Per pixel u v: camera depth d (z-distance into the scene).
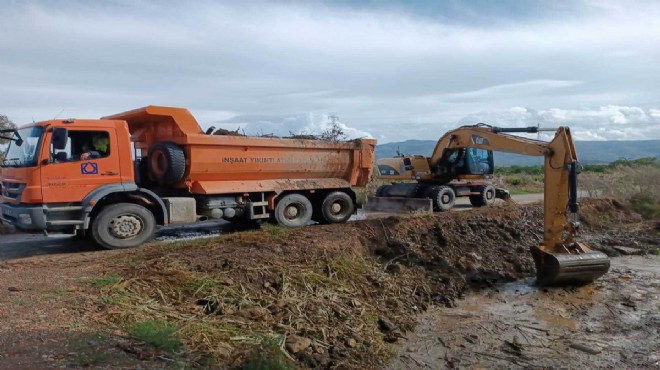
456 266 10.73
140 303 6.37
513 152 12.06
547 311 8.78
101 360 4.52
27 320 5.36
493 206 15.51
